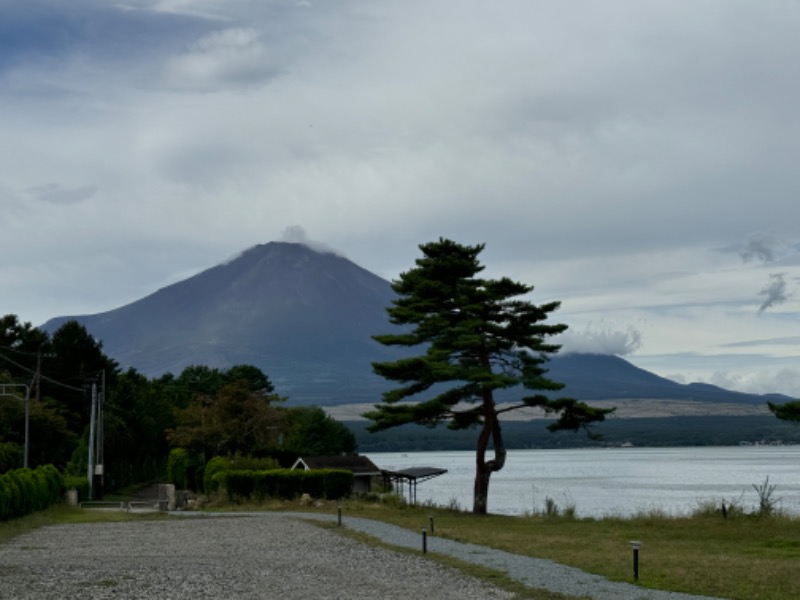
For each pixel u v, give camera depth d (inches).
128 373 4953.3
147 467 4271.7
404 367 2050.9
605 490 4072.3
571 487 4387.3
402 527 1576.0
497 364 2161.7
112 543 1334.9
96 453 3112.7
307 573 956.0
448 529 1544.0
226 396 3334.2
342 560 1077.8
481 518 1840.6
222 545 1280.8
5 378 3292.3
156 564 1038.4
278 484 2394.2
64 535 1510.8
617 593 821.2
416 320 2123.5
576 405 2049.7
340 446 5310.0
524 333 2080.5
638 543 911.7
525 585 869.8
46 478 2217.0
